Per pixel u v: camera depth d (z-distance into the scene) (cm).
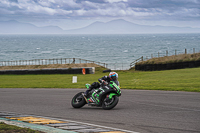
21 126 946
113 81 1393
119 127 960
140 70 5441
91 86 1405
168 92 2117
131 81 3369
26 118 1158
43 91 2503
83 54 14650
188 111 1270
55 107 1507
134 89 2453
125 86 2741
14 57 13488
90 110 1371
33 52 16575
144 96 1905
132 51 16288
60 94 2202
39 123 1020
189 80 3030
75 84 3183
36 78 4569
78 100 1462
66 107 1502
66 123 1027
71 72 5509
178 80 3105
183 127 945
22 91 2558
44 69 5625
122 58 12119
